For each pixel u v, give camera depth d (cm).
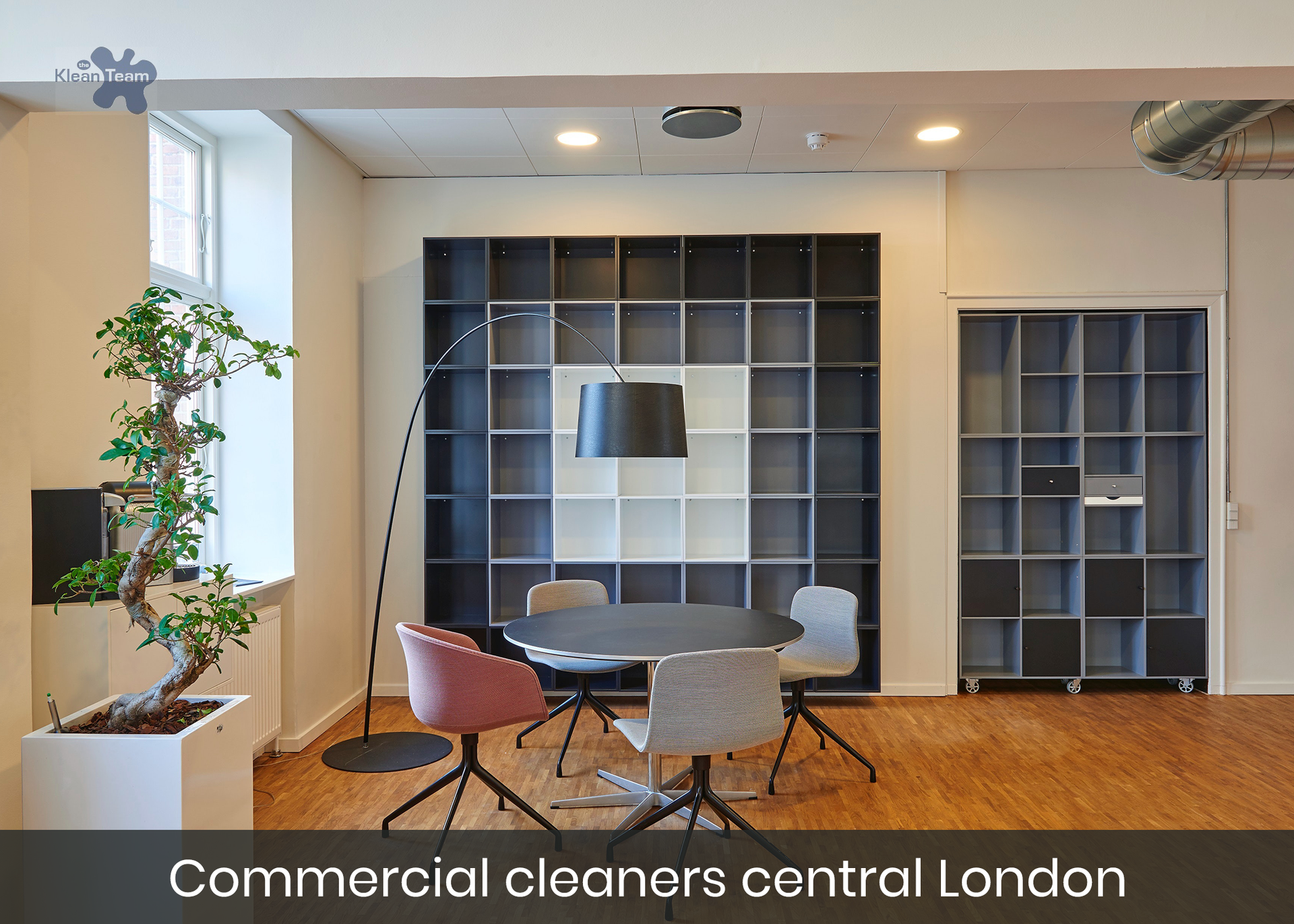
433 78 214
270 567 400
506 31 213
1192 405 512
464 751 307
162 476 232
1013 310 500
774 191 501
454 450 506
